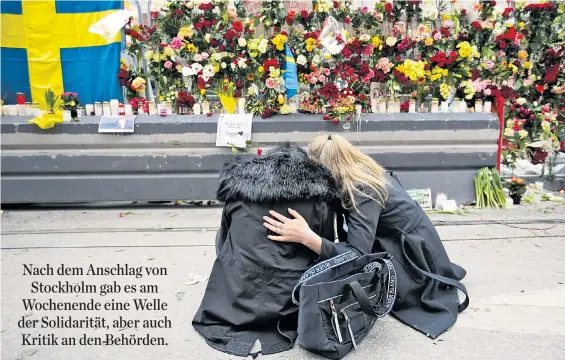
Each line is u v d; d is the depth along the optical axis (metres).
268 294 2.28
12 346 2.37
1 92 5.26
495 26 5.19
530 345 2.30
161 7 4.88
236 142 4.79
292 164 2.33
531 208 4.91
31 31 5.15
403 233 2.56
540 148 5.44
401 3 5.08
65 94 4.88
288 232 2.22
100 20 4.92
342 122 4.83
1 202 4.93
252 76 4.99
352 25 5.10
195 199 4.96
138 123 4.81
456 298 2.69
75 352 2.31
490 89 5.04
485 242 3.86
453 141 4.92
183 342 2.37
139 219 4.63
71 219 4.64
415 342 2.35
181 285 3.06
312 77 4.86
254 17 4.98
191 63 5.06
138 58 5.16
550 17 5.31
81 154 4.87
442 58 4.88
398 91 5.04
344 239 2.69
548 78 5.32
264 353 2.23
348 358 2.20
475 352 2.24
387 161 4.91
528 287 2.98
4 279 3.19
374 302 2.35
